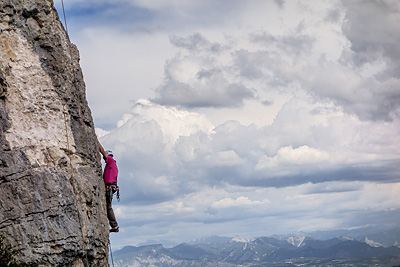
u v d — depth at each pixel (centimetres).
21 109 2664
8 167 2523
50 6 2898
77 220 2584
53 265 2484
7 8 2752
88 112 3006
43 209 2517
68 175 2669
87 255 2670
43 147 2650
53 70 2798
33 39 2794
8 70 2686
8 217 2470
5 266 2380
